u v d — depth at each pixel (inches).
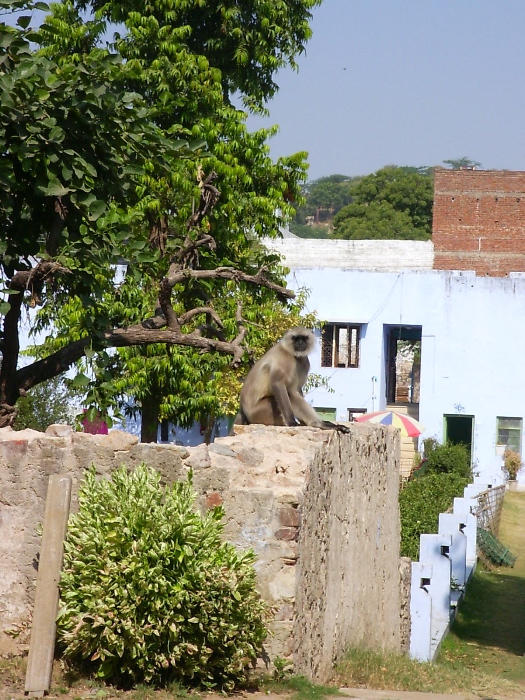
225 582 438.9
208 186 777.6
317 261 2578.7
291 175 1429.6
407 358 3122.5
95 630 435.2
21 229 669.9
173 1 1485.0
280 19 1583.4
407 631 872.9
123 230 654.5
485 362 2146.9
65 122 626.8
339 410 2156.7
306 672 506.3
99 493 458.9
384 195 3971.5
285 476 504.4
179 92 1375.5
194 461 486.3
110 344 649.0
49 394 1416.1
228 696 450.0
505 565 1391.5
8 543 487.8
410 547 1175.6
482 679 701.3
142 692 432.5
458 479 1772.9
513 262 2608.3
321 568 549.3
